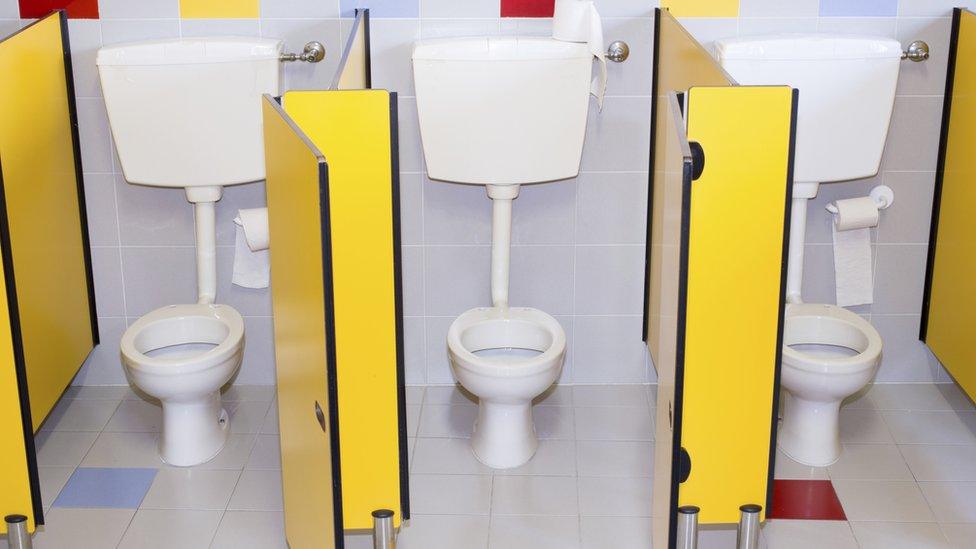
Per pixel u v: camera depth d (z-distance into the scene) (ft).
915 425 12.23
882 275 12.75
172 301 12.85
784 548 10.15
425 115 11.22
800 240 12.02
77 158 12.21
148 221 12.53
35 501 9.49
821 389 11.05
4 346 9.08
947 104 12.05
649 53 11.92
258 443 11.98
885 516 10.62
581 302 12.84
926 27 11.87
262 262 12.55
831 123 11.41
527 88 11.10
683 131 7.57
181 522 10.61
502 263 12.14
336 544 7.61
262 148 11.58
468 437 12.03
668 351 8.26
